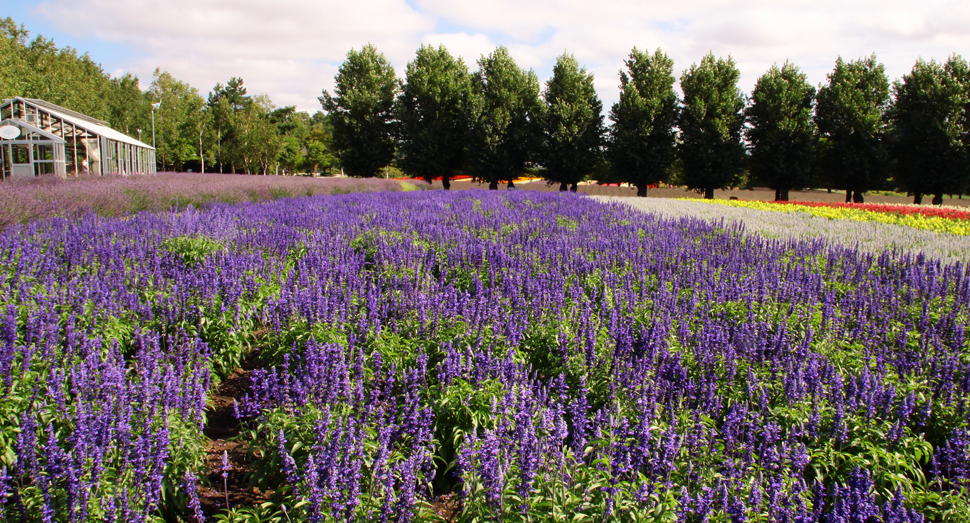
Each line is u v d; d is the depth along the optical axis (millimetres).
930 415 5520
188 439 4676
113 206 16188
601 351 6301
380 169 67938
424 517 3945
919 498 4430
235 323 7320
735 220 20250
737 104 54469
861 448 4977
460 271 10156
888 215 23297
